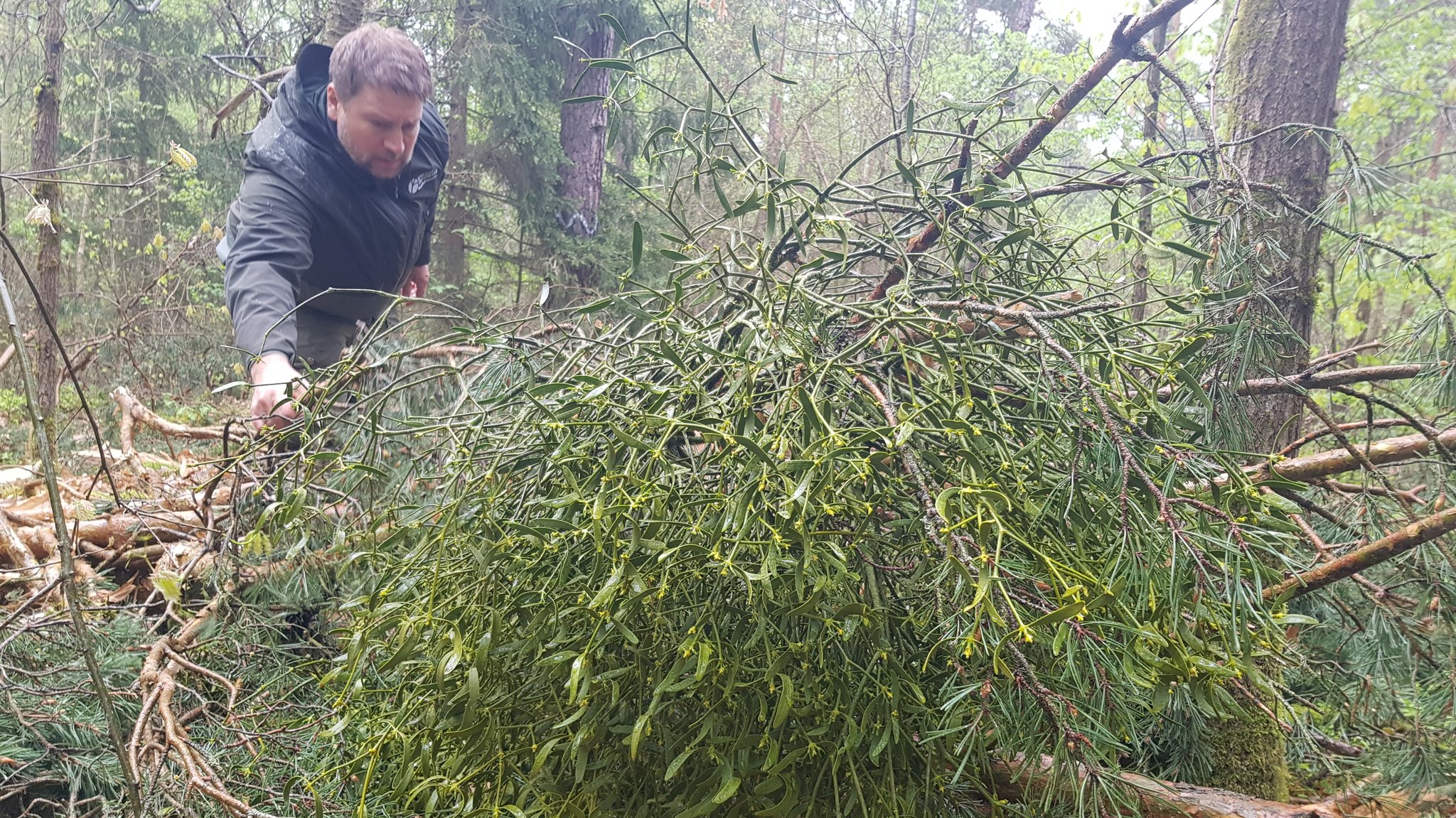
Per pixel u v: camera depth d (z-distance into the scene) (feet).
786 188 4.17
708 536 2.76
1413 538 4.05
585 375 3.33
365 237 7.20
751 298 3.58
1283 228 5.60
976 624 2.27
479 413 3.81
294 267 6.63
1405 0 18.42
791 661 2.80
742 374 3.34
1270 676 4.60
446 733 2.92
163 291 22.47
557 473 3.40
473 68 25.35
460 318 4.22
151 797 4.05
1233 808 4.34
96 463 10.20
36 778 4.67
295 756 4.48
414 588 3.13
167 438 9.02
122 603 6.71
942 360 3.15
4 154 25.63
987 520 2.52
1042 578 2.69
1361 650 4.99
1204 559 2.69
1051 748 2.71
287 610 5.82
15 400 18.17
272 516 3.42
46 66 13.09
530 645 2.79
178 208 31.04
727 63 32.53
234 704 4.48
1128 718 2.75
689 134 4.32
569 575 3.02
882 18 24.67
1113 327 3.98
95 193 28.94
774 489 2.80
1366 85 18.90
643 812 2.84
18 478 9.04
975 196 4.61
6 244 4.27
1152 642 2.52
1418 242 17.07
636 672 2.81
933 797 2.98
